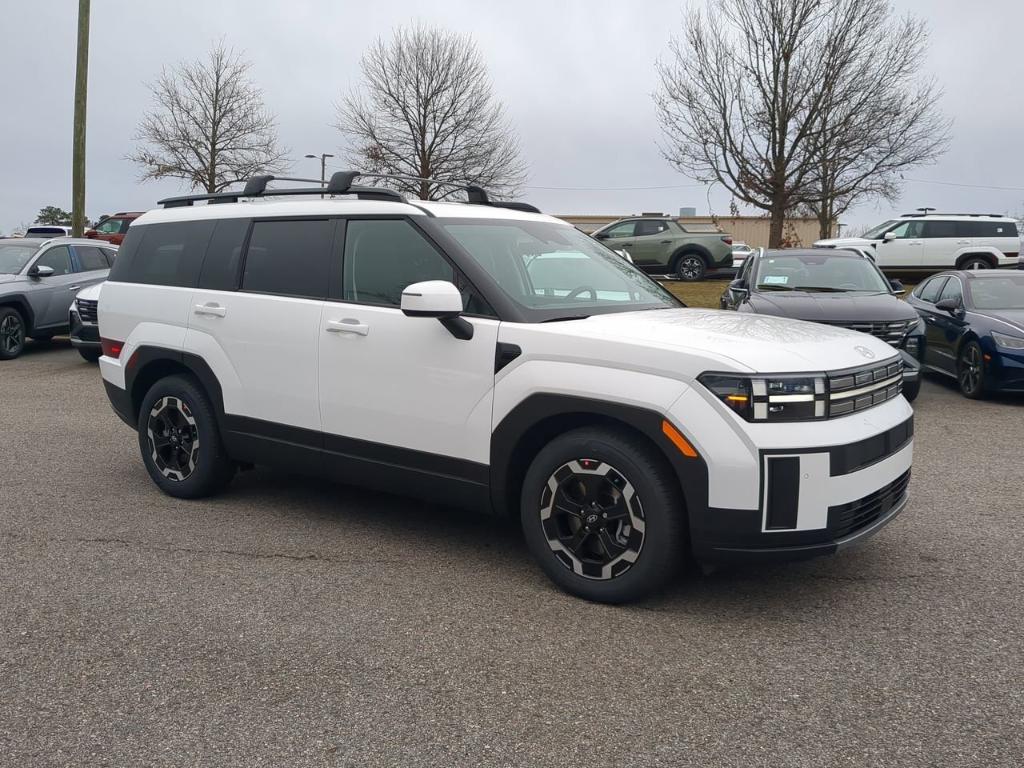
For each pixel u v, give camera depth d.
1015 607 3.80
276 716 2.91
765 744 2.74
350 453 4.58
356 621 3.65
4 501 5.42
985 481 6.05
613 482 3.69
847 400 3.58
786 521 3.43
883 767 2.61
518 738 2.78
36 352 13.73
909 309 8.63
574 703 2.99
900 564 4.34
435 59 34.31
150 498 5.49
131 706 2.98
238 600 3.87
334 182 4.96
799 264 9.83
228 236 5.23
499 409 3.98
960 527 4.96
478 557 4.43
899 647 3.41
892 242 23.36
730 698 3.02
